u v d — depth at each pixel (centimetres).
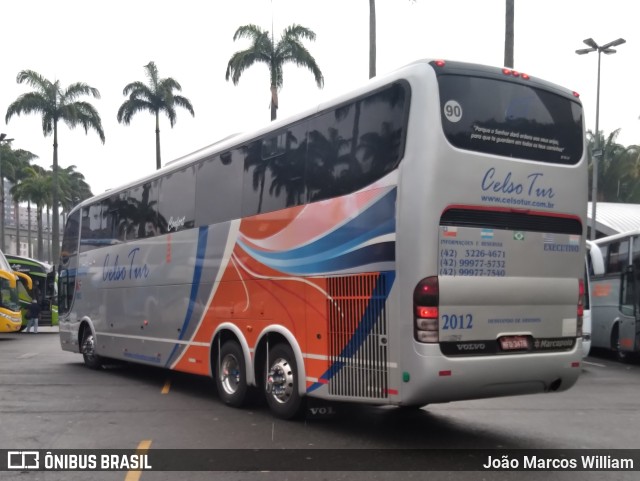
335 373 763
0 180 5641
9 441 762
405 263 678
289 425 847
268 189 909
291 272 846
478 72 724
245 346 936
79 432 809
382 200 713
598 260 1513
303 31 3116
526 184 736
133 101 4378
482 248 699
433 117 684
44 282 3281
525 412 960
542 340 743
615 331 1817
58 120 4522
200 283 1065
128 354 1305
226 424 854
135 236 1303
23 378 1330
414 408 977
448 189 680
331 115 806
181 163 1154
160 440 766
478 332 693
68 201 7800
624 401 1077
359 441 760
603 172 5866
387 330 696
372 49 2420
